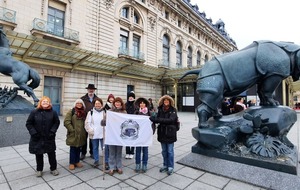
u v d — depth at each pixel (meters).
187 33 30.81
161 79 24.83
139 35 22.75
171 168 3.55
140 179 3.34
